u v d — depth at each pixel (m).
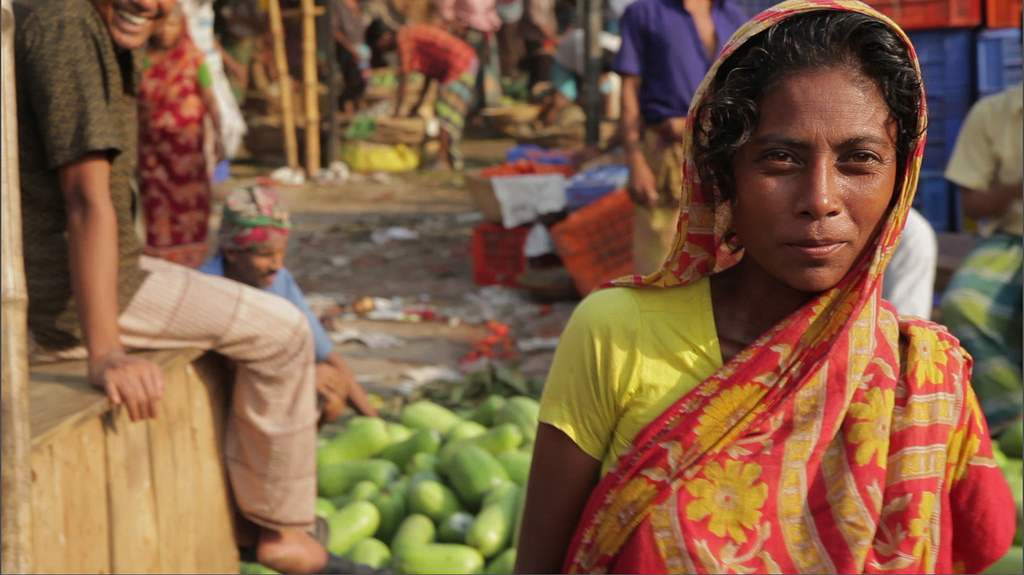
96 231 2.33
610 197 6.13
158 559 2.55
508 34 14.58
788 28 1.18
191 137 4.79
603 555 1.27
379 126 11.41
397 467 3.67
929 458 1.25
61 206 2.46
